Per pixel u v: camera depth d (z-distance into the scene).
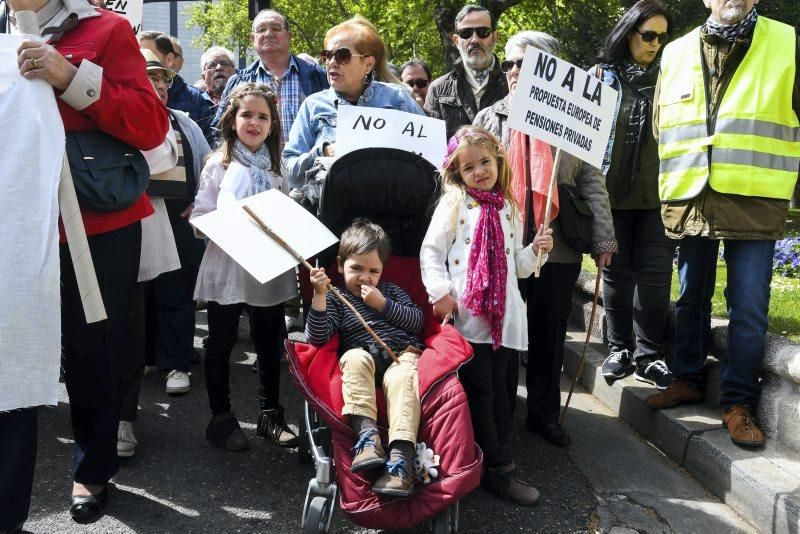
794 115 3.51
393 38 15.68
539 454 3.95
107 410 3.13
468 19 5.07
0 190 2.49
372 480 2.86
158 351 4.68
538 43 3.80
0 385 2.44
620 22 4.31
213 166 3.79
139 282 3.73
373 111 3.74
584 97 3.48
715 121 3.59
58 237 2.59
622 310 4.58
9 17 2.93
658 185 4.21
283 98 5.71
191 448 3.91
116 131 2.87
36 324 2.50
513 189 3.77
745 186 3.48
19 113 2.57
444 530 2.85
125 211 3.09
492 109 4.01
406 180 3.41
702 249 3.85
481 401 3.38
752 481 3.24
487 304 3.28
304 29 21.09
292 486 3.54
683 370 4.08
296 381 2.92
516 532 3.20
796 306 5.47
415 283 3.53
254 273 3.12
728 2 3.46
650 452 4.01
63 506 3.30
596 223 3.81
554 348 3.96
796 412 3.43
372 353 3.16
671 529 3.24
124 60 2.91
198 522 3.20
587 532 3.21
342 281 3.54
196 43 24.25
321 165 3.75
